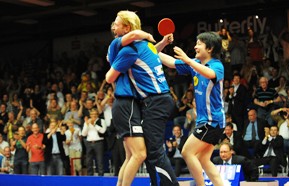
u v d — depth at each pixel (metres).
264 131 14.08
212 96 6.29
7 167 16.17
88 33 23.36
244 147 13.91
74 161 15.55
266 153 13.72
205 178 8.16
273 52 19.22
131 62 5.84
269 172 13.70
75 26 23.56
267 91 15.27
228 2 20.23
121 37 5.89
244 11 19.89
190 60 6.11
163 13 21.39
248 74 17.39
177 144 14.46
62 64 23.28
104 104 15.62
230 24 20.22
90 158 15.31
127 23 6.00
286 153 13.98
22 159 15.85
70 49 23.77
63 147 15.61
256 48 18.50
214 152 13.87
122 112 5.90
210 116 6.30
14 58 25.09
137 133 5.86
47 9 21.02
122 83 5.95
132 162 5.89
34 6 20.14
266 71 17.31
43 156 15.56
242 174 8.52
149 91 5.89
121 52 5.82
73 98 17.94
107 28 22.80
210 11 20.53
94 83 19.03
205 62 6.46
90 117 15.59
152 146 5.86
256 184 8.28
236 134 14.02
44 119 17.80
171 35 6.43
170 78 17.66
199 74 6.39
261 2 19.58
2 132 18.16
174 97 16.78
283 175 13.73
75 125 16.05
